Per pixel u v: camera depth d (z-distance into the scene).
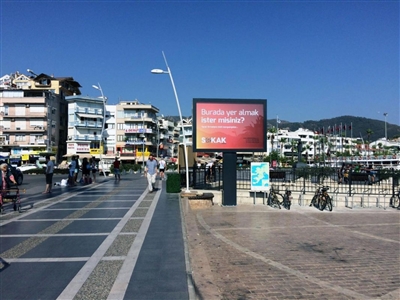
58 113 71.69
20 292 5.18
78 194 18.33
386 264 7.25
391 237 10.19
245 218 13.42
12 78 83.56
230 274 6.43
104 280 5.69
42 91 66.31
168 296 5.07
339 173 22.59
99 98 77.12
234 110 16.19
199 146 16.06
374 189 19.28
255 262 7.26
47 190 18.83
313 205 17.22
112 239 8.50
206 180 22.84
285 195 16.53
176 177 18.95
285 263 7.22
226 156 16.64
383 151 106.31
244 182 21.23
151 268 6.31
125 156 79.19
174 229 9.67
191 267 6.38
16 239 8.49
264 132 16.27
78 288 5.34
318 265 7.11
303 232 10.78
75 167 23.67
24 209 13.24
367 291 5.65
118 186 23.22
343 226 12.01
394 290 5.71
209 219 13.09
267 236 10.05
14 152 64.50
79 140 73.00
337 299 5.29
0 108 65.56
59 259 6.84
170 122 106.81
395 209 16.91
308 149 119.88
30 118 65.44
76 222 10.67
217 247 8.60
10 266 6.40
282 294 5.43
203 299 4.95
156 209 13.26
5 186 13.49
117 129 81.44
